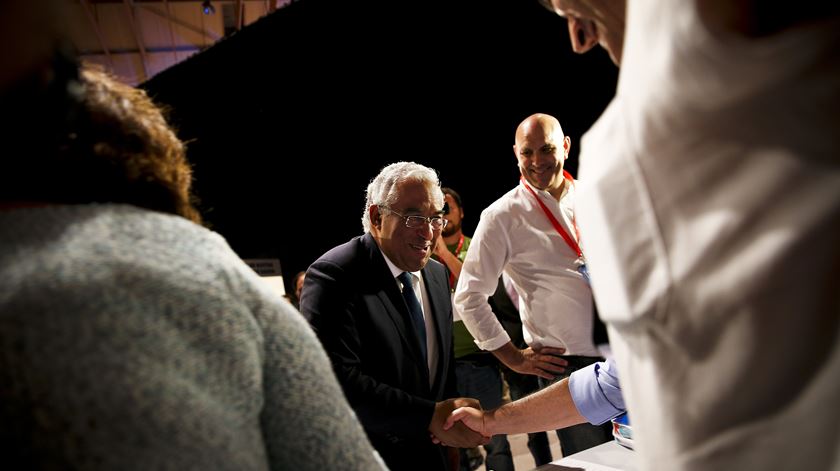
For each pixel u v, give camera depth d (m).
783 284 0.34
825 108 0.32
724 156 0.36
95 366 0.31
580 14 0.50
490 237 2.26
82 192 0.41
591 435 2.00
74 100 0.40
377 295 1.52
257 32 4.27
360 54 4.58
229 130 5.20
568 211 2.23
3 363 0.30
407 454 1.46
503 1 4.41
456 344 2.90
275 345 0.41
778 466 0.35
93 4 5.92
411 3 4.29
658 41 0.36
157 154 0.46
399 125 5.71
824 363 0.33
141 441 0.31
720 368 0.37
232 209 6.11
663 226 0.40
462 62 4.86
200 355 0.35
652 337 0.41
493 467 2.79
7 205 0.38
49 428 0.30
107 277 0.33
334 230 6.57
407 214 1.56
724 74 0.33
